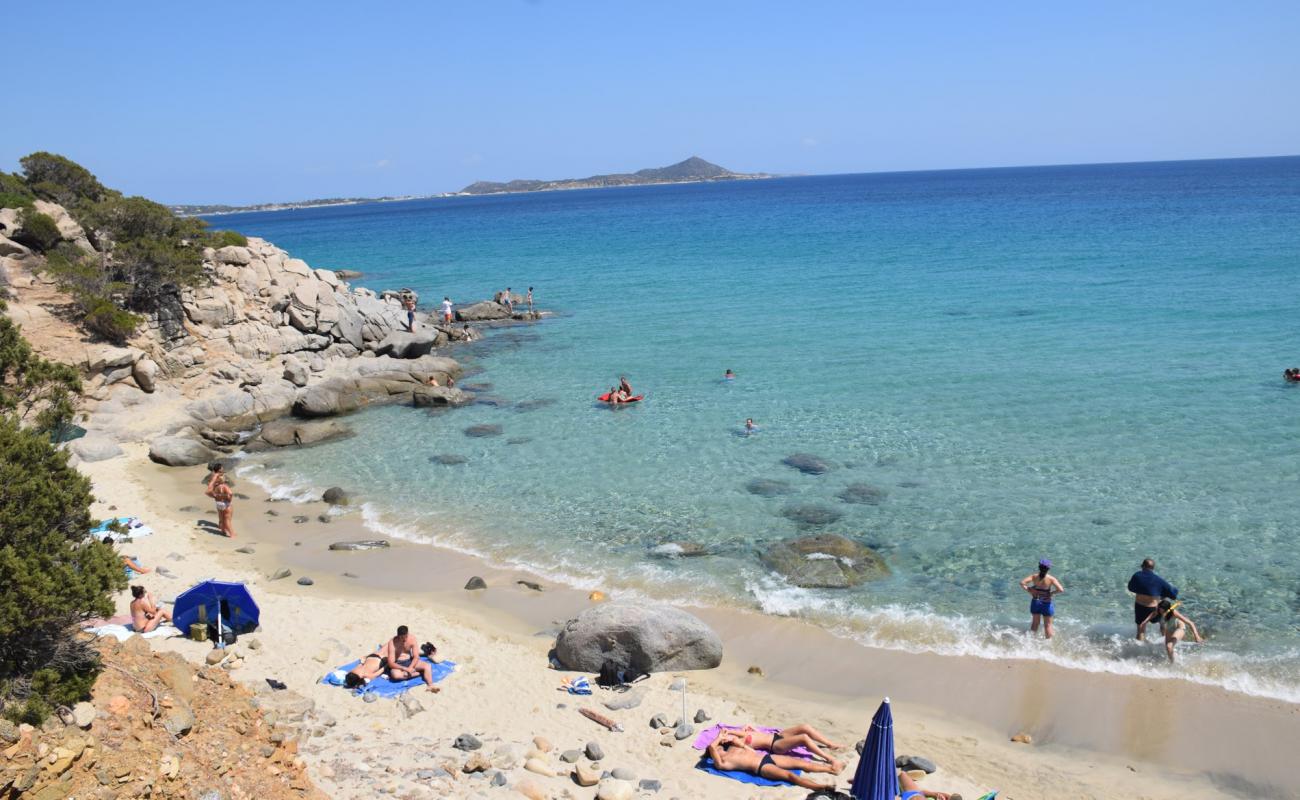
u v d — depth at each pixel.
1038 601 16.33
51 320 33.75
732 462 26.22
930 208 146.38
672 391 34.56
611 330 47.84
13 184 46.84
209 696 11.33
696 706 14.40
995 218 113.00
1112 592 17.75
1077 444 25.94
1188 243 71.62
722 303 54.56
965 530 20.84
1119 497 22.08
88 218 41.69
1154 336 38.94
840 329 44.56
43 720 9.02
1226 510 20.95
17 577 9.72
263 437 30.55
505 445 29.11
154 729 9.84
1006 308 47.62
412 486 25.81
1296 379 30.81
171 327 36.28
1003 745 13.47
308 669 15.09
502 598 18.84
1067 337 39.75
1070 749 13.33
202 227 46.56
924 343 40.31
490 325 51.22
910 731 13.85
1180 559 18.80
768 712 14.23
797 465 25.61
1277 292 47.28
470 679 15.04
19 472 10.45
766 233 105.25
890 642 16.55
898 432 28.00
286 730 12.25
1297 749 13.02
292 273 44.41
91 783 8.68
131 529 22.06
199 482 26.73
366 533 22.64
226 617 16.47
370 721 13.37
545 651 16.38
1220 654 15.49
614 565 20.19
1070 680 15.07
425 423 32.19
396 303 52.28
